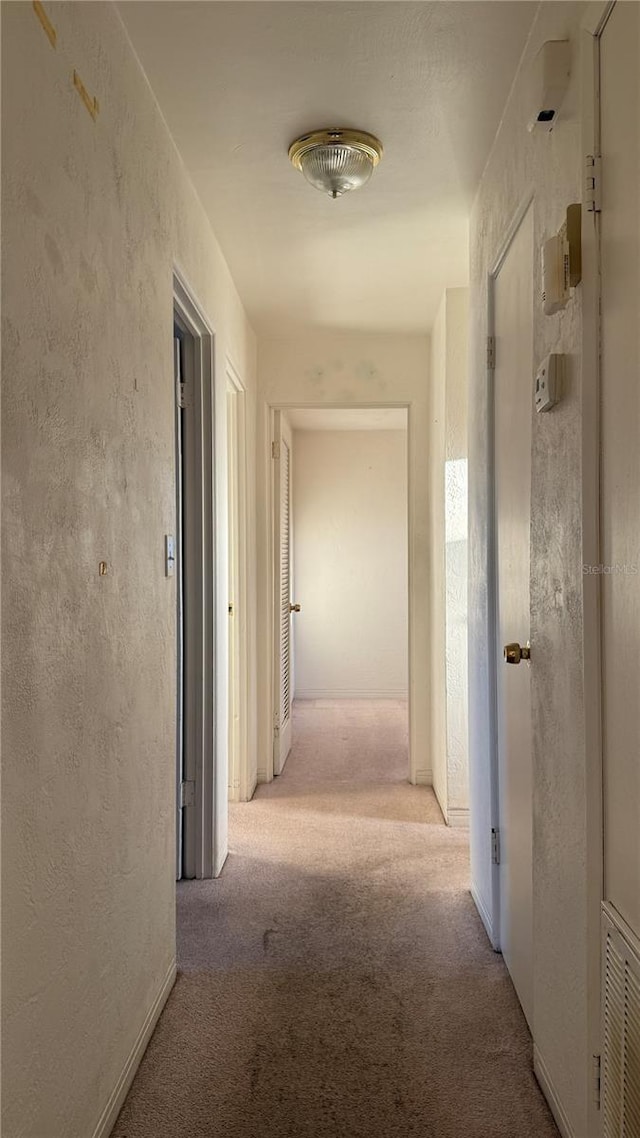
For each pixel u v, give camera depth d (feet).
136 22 5.81
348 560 23.11
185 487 9.96
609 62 4.29
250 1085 5.89
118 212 5.69
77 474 4.79
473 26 5.99
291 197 8.84
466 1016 6.81
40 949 4.19
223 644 10.63
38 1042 4.16
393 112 7.15
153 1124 5.47
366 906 9.09
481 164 8.13
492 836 8.02
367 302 12.54
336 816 12.45
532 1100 5.71
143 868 6.29
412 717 14.30
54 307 4.41
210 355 9.90
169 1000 7.06
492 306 8.07
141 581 6.25
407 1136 5.36
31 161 4.10
